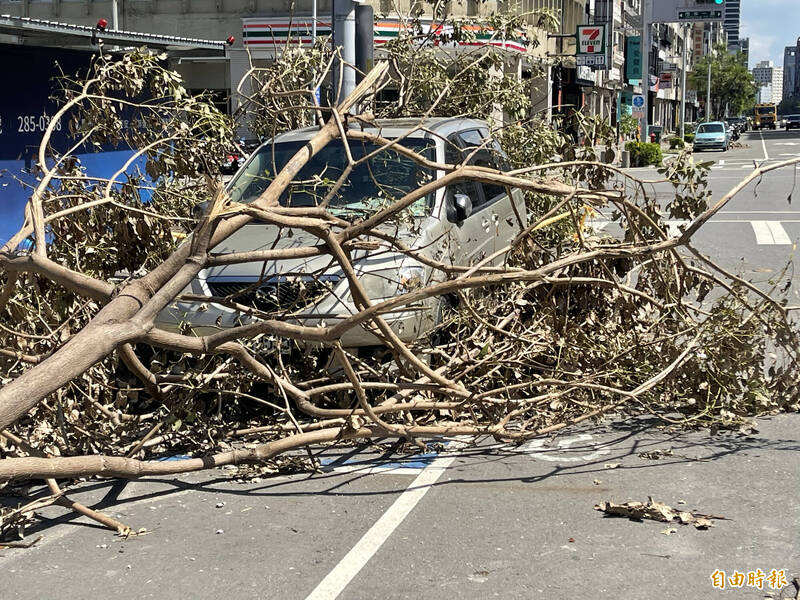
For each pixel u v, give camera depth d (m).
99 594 4.36
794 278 12.77
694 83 125.81
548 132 9.70
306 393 6.02
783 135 91.50
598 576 4.39
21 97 12.02
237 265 6.97
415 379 6.51
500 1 12.48
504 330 6.97
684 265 6.89
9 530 5.11
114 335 4.67
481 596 4.22
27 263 5.24
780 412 7.10
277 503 5.48
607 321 7.36
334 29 11.47
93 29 11.82
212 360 6.38
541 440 6.56
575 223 6.72
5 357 5.98
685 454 6.14
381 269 6.91
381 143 6.41
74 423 5.93
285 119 9.28
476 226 8.36
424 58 10.35
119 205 5.94
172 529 5.12
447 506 5.34
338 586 4.37
